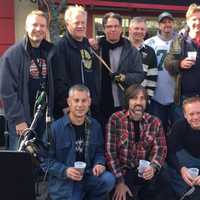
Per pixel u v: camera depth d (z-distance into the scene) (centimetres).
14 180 349
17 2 1027
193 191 466
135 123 486
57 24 783
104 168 467
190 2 1122
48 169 448
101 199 469
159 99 601
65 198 450
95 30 1112
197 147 489
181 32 575
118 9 1125
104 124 539
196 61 549
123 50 541
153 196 488
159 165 476
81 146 464
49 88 488
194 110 476
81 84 489
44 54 491
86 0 1041
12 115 475
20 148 399
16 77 481
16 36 1033
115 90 539
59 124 460
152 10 1141
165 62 567
